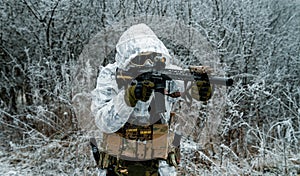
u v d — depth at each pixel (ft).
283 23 21.79
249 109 17.37
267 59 19.25
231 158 15.38
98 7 19.93
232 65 18.85
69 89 16.97
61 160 15.33
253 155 15.78
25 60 20.42
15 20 20.20
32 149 16.81
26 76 19.62
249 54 18.98
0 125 18.75
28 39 20.26
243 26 19.33
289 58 20.52
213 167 14.38
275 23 21.48
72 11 19.93
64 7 19.92
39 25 19.97
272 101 18.47
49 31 20.01
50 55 19.33
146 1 19.45
